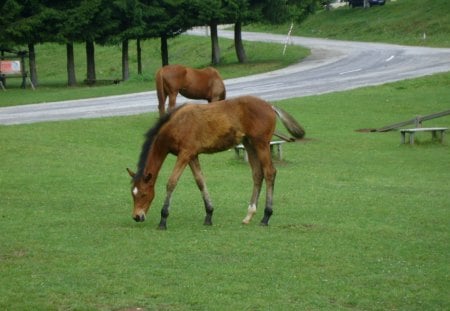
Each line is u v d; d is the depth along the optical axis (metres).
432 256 11.36
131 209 15.40
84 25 51.78
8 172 19.73
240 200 16.48
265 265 10.77
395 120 31.39
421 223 13.92
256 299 9.30
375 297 9.45
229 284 9.87
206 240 12.27
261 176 13.82
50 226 13.43
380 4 89.38
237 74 51.12
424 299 9.39
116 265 10.71
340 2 102.88
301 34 84.88
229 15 55.81
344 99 36.00
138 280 9.99
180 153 13.20
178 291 9.57
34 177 19.09
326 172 21.20
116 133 27.31
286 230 13.20
